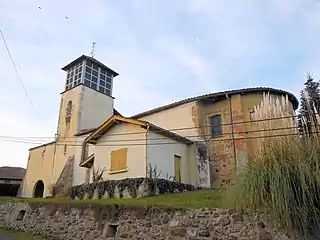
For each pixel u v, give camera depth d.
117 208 8.20
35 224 10.86
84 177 22.42
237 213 6.04
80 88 26.89
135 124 14.44
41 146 28.64
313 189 5.40
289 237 5.33
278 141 6.05
